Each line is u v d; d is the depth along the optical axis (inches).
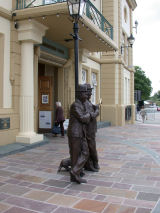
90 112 191.3
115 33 663.1
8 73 310.2
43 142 329.4
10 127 306.5
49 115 427.5
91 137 201.3
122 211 132.5
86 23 327.9
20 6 318.7
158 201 145.3
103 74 675.4
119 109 668.1
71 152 180.7
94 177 191.0
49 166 223.1
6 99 307.0
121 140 391.2
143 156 269.1
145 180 183.9
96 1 631.8
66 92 486.3
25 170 209.8
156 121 945.5
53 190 163.0
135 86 2004.2
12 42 312.8
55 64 443.5
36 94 376.5
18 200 147.0
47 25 335.3
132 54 882.1
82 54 481.1
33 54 354.0
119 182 179.3
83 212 131.9
